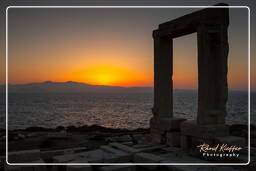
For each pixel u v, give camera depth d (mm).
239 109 63031
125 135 16812
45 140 15164
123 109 80812
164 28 13461
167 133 13094
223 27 11414
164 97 13914
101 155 10836
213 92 11586
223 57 11398
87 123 40781
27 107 87562
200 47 11398
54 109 78875
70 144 14305
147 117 52062
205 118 11273
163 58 13922
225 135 11383
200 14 11438
